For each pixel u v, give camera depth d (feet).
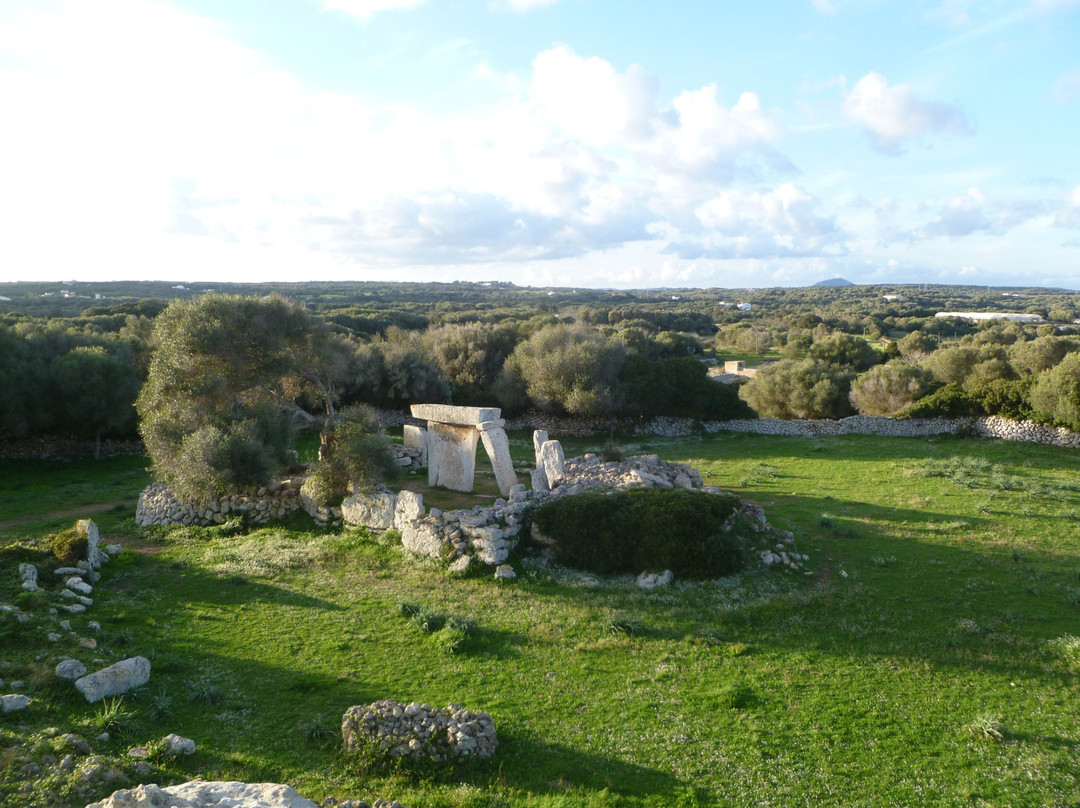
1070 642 43.83
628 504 61.31
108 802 23.73
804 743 33.47
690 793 29.43
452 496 81.41
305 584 58.59
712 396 154.81
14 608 45.75
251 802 24.94
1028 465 103.86
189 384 82.69
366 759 31.45
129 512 85.71
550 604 52.65
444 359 189.88
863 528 72.84
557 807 27.94
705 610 50.31
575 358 155.33
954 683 39.27
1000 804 28.68
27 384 113.39
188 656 43.70
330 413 86.63
